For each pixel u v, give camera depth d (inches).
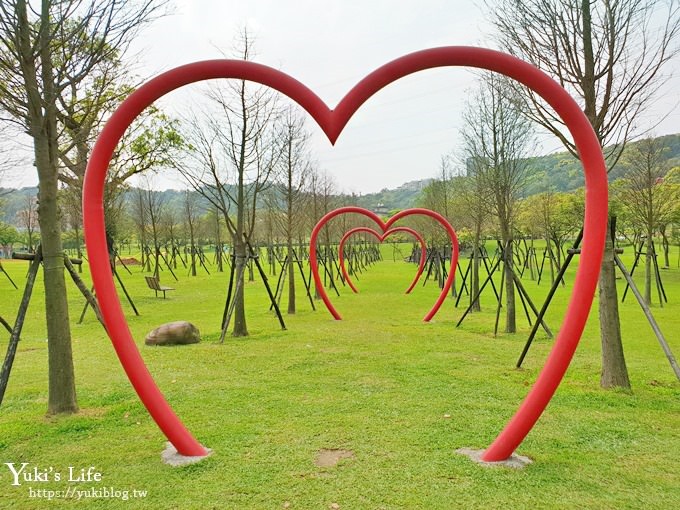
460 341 343.9
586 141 142.7
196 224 1371.8
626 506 120.3
